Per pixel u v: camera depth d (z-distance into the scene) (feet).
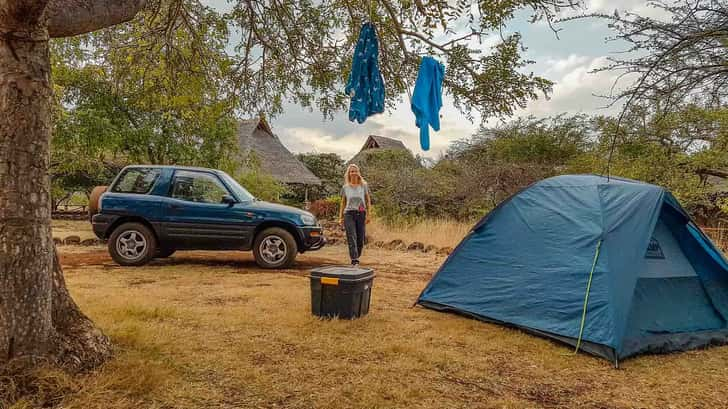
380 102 12.32
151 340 11.23
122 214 23.88
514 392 9.61
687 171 31.60
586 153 44.88
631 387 10.14
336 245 37.86
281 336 12.46
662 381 10.53
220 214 24.21
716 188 32.81
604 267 12.76
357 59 12.21
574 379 10.52
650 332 12.76
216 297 16.97
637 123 25.31
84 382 8.35
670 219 14.28
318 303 14.47
